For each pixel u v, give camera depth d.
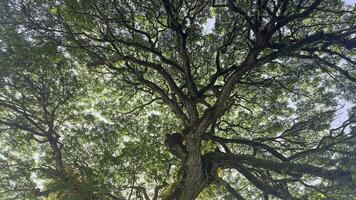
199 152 15.92
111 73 19.25
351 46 15.77
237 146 20.45
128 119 19.97
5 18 16.25
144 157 16.75
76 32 16.88
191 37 17.75
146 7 16.62
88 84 19.48
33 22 16.44
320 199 14.62
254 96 19.70
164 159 17.62
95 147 17.98
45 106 17.73
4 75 16.55
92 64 17.45
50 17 16.41
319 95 18.89
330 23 17.31
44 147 18.61
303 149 18.34
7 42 15.88
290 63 18.62
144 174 17.73
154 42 17.39
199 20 17.78
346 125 15.91
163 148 18.34
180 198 15.67
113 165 16.39
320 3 15.66
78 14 16.12
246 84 18.78
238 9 15.13
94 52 17.61
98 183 15.32
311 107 18.98
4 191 15.95
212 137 17.55
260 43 15.81
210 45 18.55
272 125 19.41
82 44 17.27
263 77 19.02
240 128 20.34
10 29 16.19
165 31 18.09
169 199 16.39
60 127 18.62
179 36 16.50
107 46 17.67
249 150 20.16
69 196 15.13
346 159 13.79
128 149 16.48
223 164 16.38
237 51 18.98
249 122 20.09
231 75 16.11
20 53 15.74
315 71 18.80
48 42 16.50
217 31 18.11
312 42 15.76
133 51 18.52
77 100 19.16
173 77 19.66
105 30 16.94
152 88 17.84
